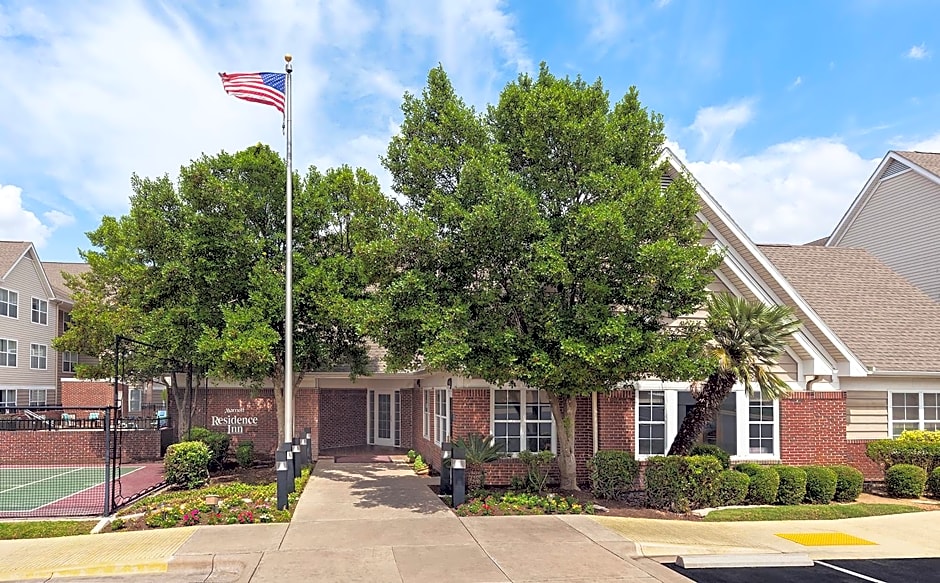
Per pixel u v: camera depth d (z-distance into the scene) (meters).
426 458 21.52
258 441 25.47
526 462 15.76
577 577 9.30
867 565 10.49
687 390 17.41
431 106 14.98
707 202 17.19
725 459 16.17
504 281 13.27
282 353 18.64
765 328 14.27
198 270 17.58
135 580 9.45
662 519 13.23
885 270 23.02
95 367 26.38
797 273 22.06
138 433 24.72
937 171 25.75
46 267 46.78
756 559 10.52
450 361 12.68
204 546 10.65
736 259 17.53
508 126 14.52
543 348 12.86
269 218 18.47
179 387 25.25
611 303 13.51
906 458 16.78
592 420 17.06
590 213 12.01
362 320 14.02
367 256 13.55
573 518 12.82
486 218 12.15
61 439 24.28
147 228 18.28
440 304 13.10
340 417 27.27
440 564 9.80
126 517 12.92
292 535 11.38
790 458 17.39
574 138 13.20
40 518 13.03
